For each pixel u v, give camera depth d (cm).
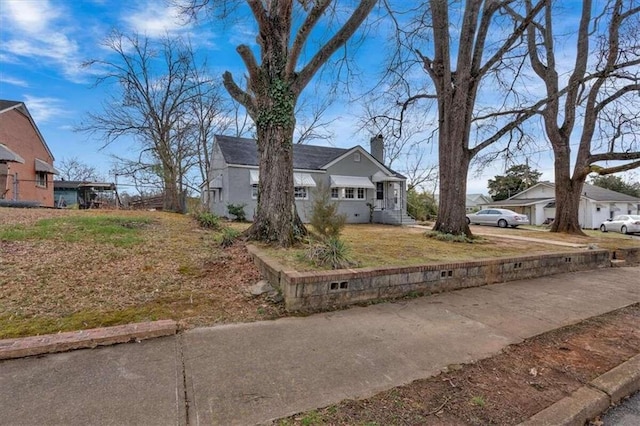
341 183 2166
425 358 331
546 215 3291
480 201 5641
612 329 437
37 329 360
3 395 249
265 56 762
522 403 261
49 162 2233
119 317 402
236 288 525
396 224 2145
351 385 276
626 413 272
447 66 1191
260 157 782
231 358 318
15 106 1736
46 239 659
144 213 1245
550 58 1590
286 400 253
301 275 471
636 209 3306
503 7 1209
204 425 222
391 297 546
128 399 247
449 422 234
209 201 2158
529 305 533
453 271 620
